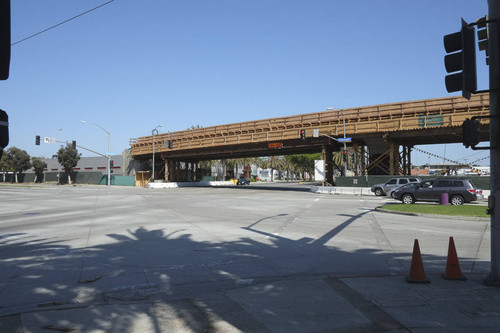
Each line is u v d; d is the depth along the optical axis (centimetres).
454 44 597
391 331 434
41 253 907
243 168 11112
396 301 538
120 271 734
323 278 666
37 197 3403
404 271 727
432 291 582
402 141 4578
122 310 509
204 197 3416
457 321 461
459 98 3584
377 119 4106
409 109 3869
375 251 930
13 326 451
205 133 5756
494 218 612
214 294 582
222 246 996
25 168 9175
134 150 7212
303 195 3812
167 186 6262
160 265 784
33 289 615
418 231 1263
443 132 3688
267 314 492
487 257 847
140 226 1393
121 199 3106
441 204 2262
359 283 632
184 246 998
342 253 907
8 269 749
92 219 1630
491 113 607
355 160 4522
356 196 3628
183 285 641
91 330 441
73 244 1028
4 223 1528
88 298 571
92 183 7612
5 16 343
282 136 4766
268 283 639
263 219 1631
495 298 545
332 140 4469
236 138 5294
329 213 1908
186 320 473
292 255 885
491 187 617
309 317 480
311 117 4597
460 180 2311
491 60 599
